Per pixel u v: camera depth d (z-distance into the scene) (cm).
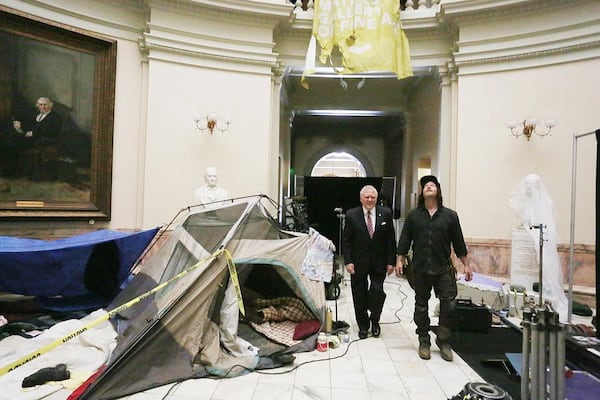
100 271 370
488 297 390
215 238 300
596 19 462
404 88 821
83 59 491
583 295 440
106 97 509
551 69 493
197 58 551
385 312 412
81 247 337
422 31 588
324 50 557
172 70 540
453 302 277
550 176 489
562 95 485
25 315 353
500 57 518
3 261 315
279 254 307
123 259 376
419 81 741
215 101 558
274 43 576
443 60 589
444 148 592
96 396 208
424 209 283
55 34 464
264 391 226
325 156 1112
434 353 293
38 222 459
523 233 405
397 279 611
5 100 430
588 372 227
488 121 526
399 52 558
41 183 459
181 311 252
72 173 484
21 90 441
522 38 507
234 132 564
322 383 239
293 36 613
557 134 487
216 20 555
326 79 798
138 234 373
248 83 572
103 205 506
